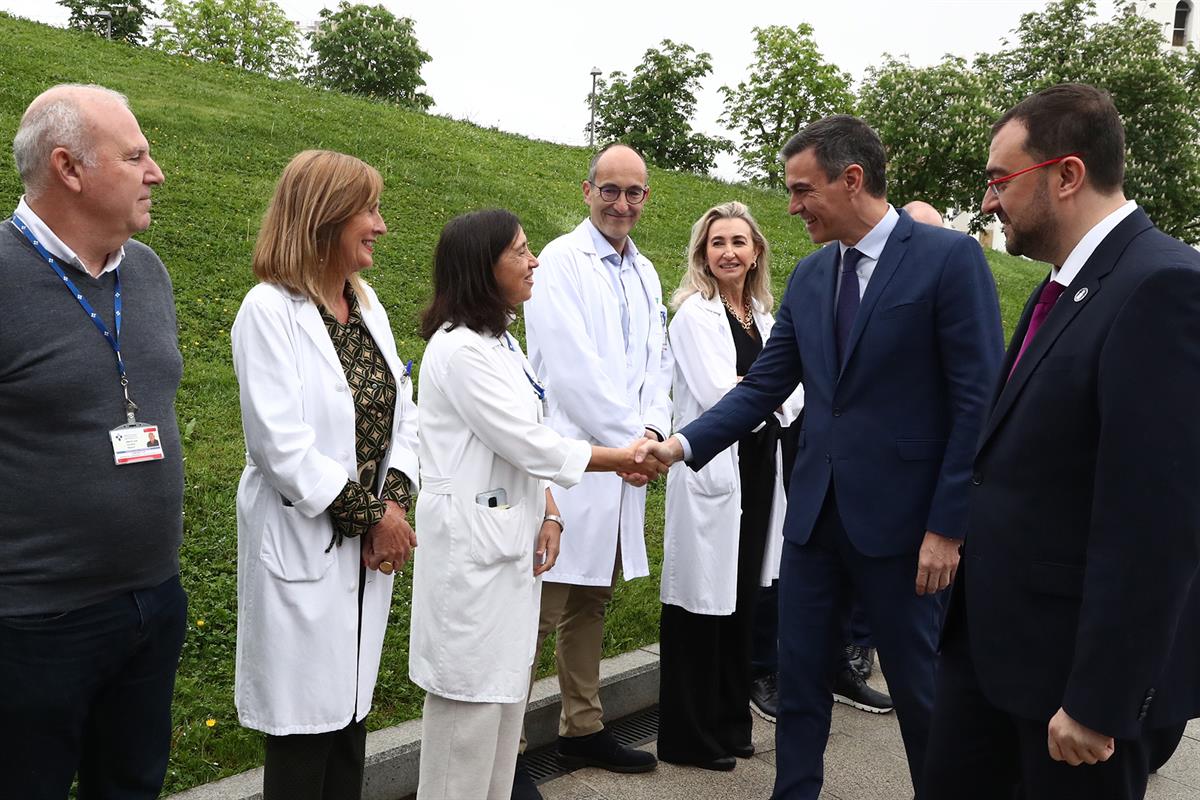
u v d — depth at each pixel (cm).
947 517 267
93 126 209
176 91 1376
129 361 221
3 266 203
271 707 241
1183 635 190
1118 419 178
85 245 216
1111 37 2138
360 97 1820
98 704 233
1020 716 203
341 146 1298
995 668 208
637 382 361
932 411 280
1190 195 2030
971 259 274
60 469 208
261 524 244
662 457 310
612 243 359
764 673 422
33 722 208
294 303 249
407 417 279
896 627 283
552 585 336
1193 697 192
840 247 301
